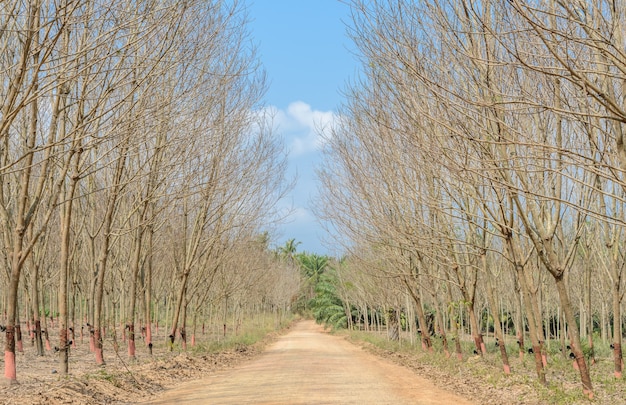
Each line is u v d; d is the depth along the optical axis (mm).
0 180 19688
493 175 11898
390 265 31688
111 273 32844
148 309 26469
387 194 22969
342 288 65812
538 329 22297
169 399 14703
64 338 17250
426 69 13875
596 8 8656
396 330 48062
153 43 14664
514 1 7094
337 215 29875
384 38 13289
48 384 14117
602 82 10555
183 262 29188
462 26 12336
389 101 17094
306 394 15633
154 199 22797
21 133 20047
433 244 21172
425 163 15953
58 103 14961
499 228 16375
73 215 29703
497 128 12258
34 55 11289
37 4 10000
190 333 52625
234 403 13867
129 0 12469
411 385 18047
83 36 12867
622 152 9547
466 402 14297
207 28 19875
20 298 48375
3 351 25672
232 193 28609
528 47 10844
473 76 11461
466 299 23797
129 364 20844
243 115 26203
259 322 74562
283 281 79688
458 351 24750
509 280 34188
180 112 17625
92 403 13336
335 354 35594
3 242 24422
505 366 18875
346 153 26000
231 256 36844
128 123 13492
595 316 45469
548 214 13875
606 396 14484
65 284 17578
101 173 25109
